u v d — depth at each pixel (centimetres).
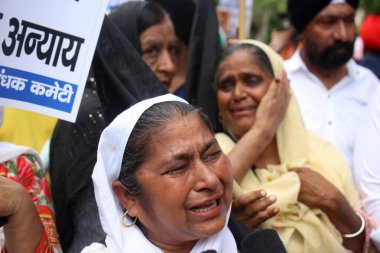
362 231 238
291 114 248
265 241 172
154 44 294
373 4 473
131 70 226
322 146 259
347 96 324
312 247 221
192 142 158
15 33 171
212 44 287
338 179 248
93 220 214
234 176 225
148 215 163
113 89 220
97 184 166
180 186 157
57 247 194
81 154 218
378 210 255
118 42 225
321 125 317
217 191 158
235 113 248
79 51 176
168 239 166
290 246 223
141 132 161
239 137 253
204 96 273
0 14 169
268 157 247
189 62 290
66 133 224
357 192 261
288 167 239
